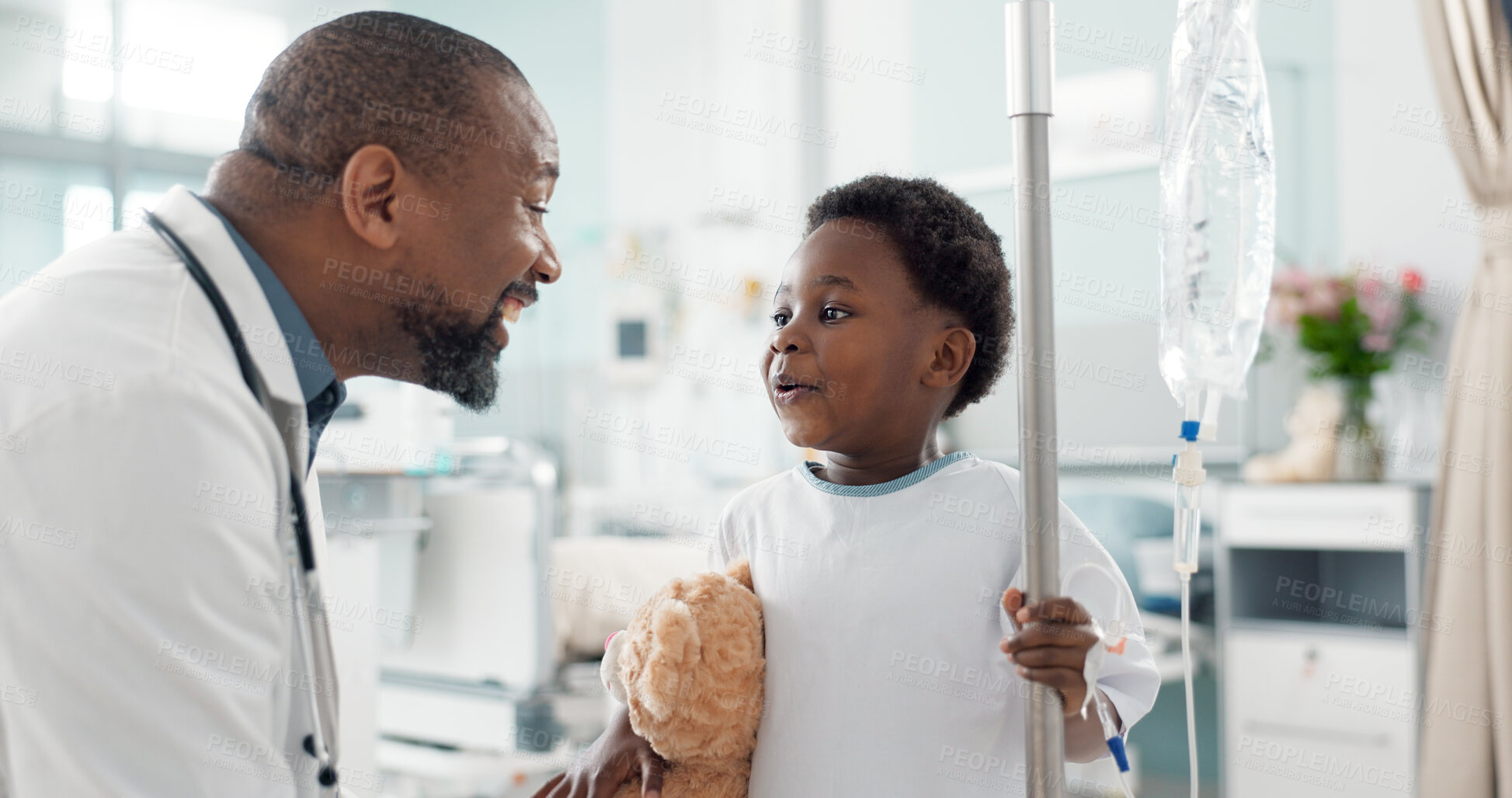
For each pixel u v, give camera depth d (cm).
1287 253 341
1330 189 334
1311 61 338
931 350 92
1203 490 350
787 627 89
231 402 77
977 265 94
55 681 68
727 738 87
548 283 101
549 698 257
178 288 80
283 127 88
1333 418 295
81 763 69
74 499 69
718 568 101
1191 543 82
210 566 72
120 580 69
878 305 89
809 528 92
